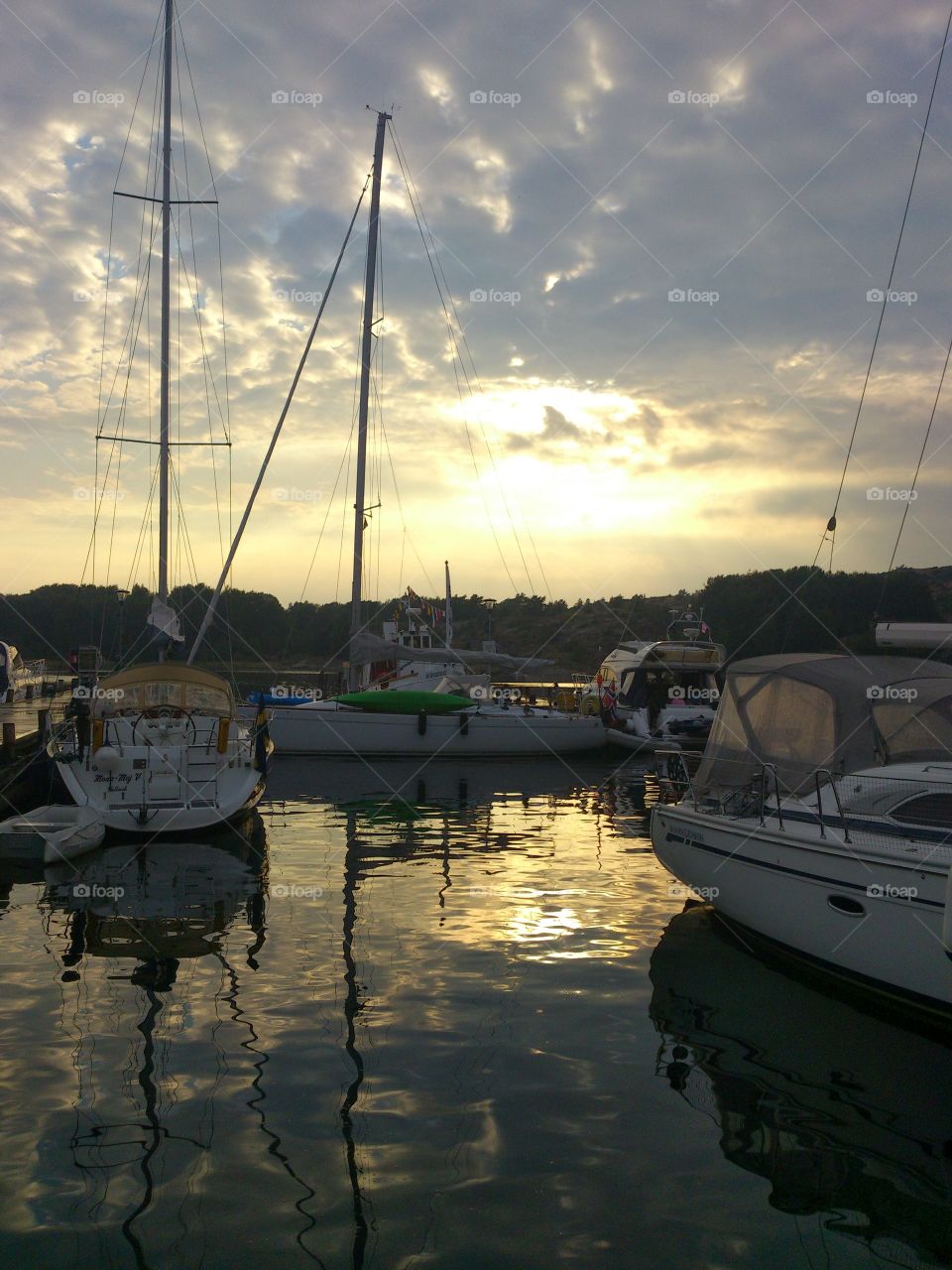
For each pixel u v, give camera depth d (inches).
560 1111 217.8
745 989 298.4
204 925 358.6
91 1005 276.1
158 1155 195.5
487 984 298.8
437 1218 176.2
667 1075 238.5
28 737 829.2
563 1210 179.8
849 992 295.0
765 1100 226.5
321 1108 216.1
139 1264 161.9
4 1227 171.5
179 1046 248.2
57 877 432.5
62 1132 203.8
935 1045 260.4
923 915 266.7
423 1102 219.9
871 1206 184.9
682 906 393.4
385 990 291.3
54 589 2834.6
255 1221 173.9
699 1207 182.7
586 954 330.0
